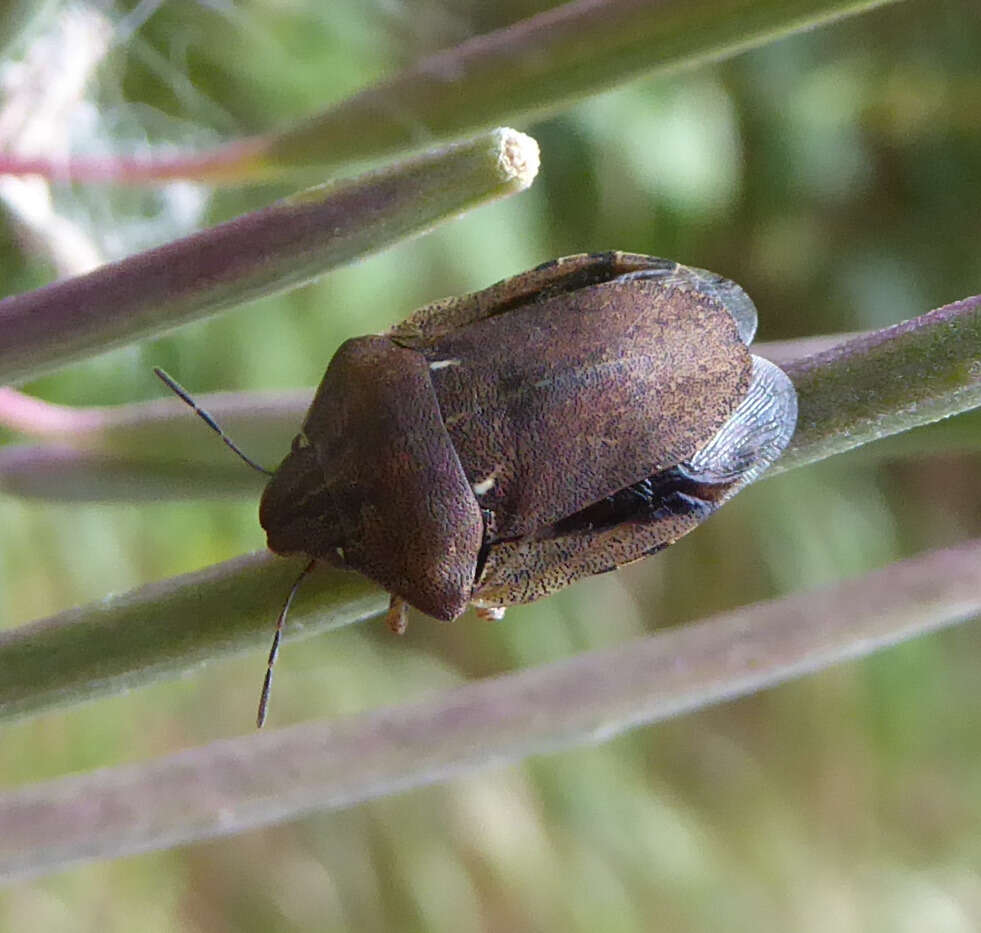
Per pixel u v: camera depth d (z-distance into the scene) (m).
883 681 0.24
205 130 0.13
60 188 0.11
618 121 0.18
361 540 0.09
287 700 0.17
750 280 0.21
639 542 0.09
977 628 0.27
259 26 0.14
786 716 0.24
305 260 0.08
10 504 0.14
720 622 0.09
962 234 0.21
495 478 0.09
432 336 0.09
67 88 0.10
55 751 0.15
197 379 0.14
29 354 0.08
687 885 0.20
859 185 0.21
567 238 0.18
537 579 0.09
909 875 0.24
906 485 0.25
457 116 0.09
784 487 0.22
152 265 0.08
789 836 0.23
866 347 0.09
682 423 0.09
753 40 0.09
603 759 0.21
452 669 0.19
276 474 0.09
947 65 0.20
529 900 0.19
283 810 0.09
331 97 0.15
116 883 0.16
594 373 0.09
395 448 0.09
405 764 0.09
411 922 0.18
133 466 0.09
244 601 0.09
